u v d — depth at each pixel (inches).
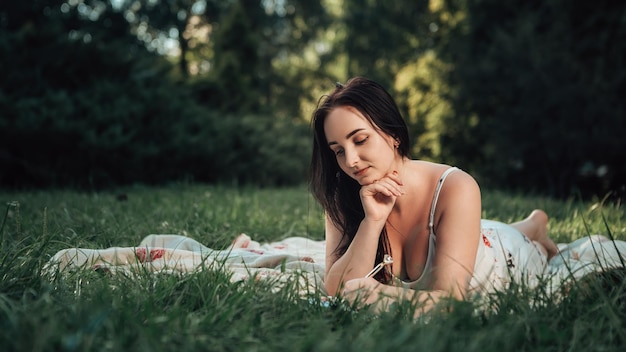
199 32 1304.1
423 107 1024.2
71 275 114.5
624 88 534.3
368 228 117.0
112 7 815.7
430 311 91.9
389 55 1481.3
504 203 282.8
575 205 283.0
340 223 127.1
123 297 95.3
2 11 663.8
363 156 111.6
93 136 404.2
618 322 84.3
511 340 81.1
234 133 585.0
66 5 695.1
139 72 503.2
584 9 580.1
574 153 537.3
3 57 430.6
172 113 504.7
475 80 681.0
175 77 765.9
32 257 116.4
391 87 1348.4
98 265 126.0
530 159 589.3
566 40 580.4
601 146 520.1
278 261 149.3
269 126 761.0
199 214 219.8
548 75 565.3
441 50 980.6
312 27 1492.4
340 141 111.3
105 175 410.0
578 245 151.4
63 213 205.3
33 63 444.5
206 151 511.8
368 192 115.5
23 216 199.2
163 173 471.8
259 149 604.7
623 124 523.5
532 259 133.5
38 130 387.9
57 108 409.4
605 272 106.8
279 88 1460.4
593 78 553.9
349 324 91.1
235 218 224.4
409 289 108.1
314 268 144.7
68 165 405.4
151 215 215.8
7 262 116.1
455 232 111.7
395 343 75.4
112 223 189.2
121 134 430.0
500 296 96.5
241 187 508.4
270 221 231.5
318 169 124.8
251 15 1299.2
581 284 102.2
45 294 90.3
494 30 737.6
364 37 1502.2
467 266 110.3
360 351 74.2
